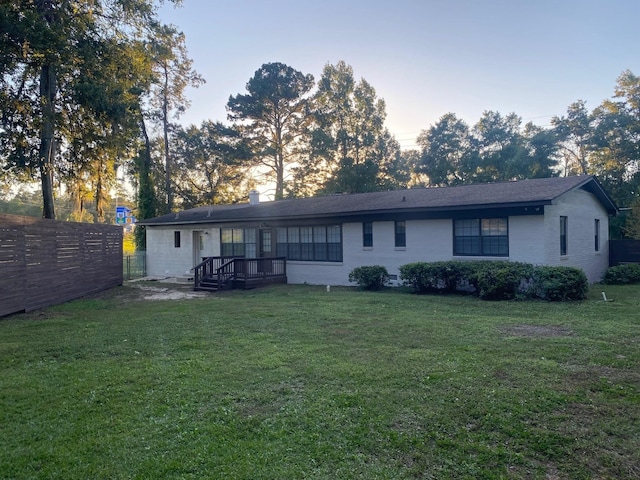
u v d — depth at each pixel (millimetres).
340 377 5207
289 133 35812
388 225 15016
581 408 4203
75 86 12555
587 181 14648
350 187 32469
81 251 13852
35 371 5801
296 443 3670
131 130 14523
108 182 17734
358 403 4426
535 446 3547
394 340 6973
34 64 12266
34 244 11219
